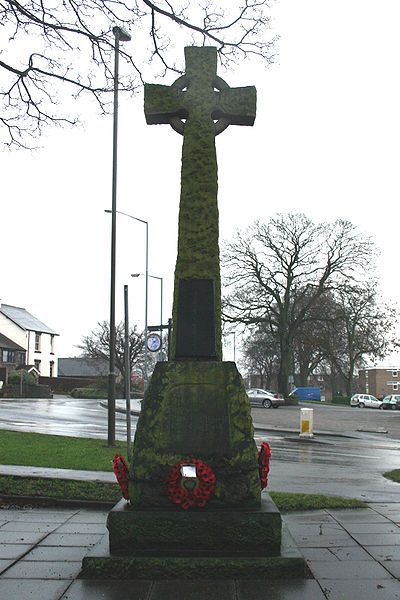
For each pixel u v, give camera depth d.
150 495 5.23
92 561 4.85
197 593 4.45
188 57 6.35
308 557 5.52
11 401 46.44
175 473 5.16
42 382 72.19
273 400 45.66
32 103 9.53
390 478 11.88
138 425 5.43
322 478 11.72
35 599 4.32
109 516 5.06
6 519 7.22
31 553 5.61
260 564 4.84
